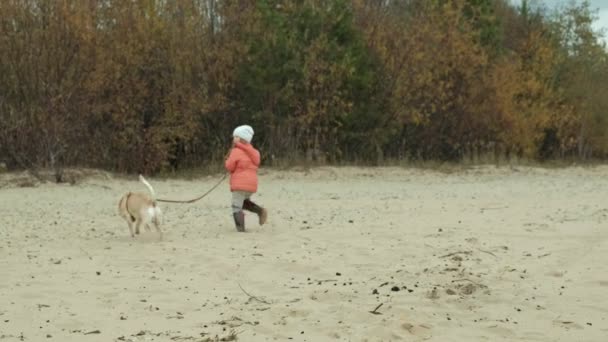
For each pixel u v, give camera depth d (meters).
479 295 9.28
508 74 34.66
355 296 9.22
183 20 27.83
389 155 32.31
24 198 19.89
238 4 28.81
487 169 31.45
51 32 24.97
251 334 7.76
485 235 13.42
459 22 33.91
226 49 28.23
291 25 29.69
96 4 25.97
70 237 13.49
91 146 26.06
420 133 33.19
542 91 37.12
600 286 9.74
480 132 34.34
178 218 16.03
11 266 10.91
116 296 9.29
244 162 14.11
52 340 7.59
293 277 10.36
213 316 8.44
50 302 9.00
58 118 24.75
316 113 29.39
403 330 7.90
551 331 7.98
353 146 31.00
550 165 35.84
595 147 39.31
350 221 15.44
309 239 13.18
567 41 40.50
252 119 29.14
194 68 27.80
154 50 26.98
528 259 11.34
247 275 10.46
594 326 8.15
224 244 12.73
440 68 32.28
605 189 24.12
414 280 10.03
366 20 31.97
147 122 27.20
